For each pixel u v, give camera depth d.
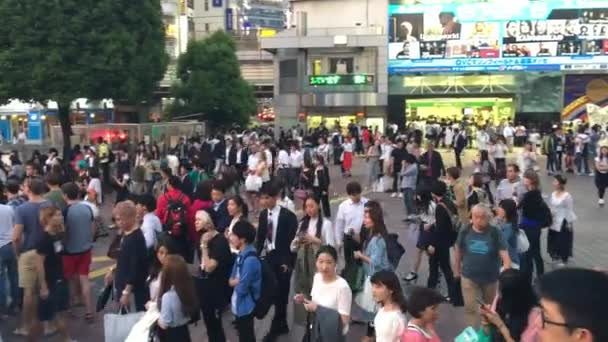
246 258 6.48
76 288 8.93
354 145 34.22
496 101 42.72
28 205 7.79
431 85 42.84
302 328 7.45
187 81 42.50
